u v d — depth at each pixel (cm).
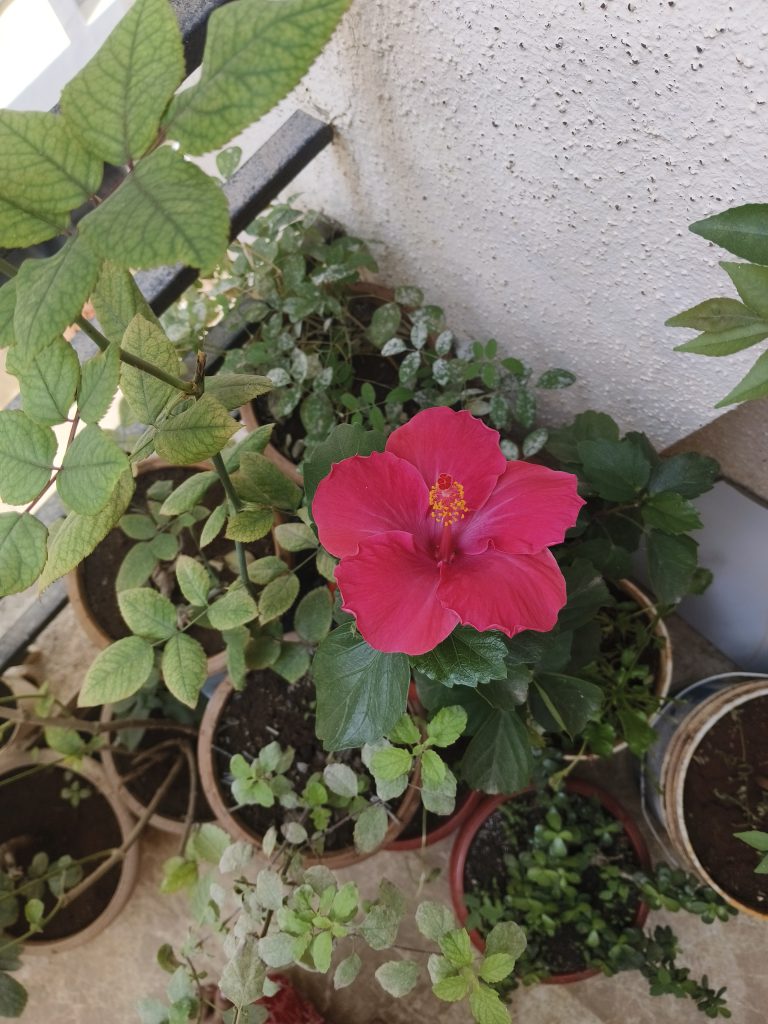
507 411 58
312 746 61
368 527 38
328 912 44
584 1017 69
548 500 36
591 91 40
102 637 63
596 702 48
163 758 71
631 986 70
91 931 68
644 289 49
